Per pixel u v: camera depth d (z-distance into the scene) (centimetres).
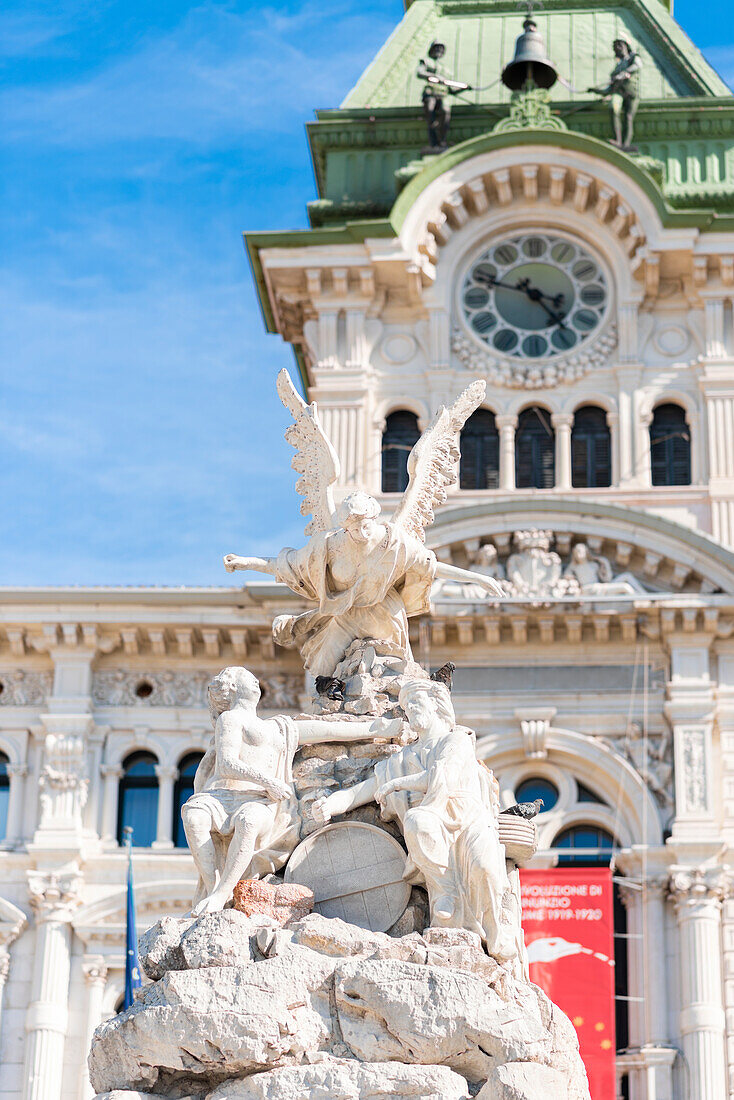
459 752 2019
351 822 2039
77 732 5544
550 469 5812
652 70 6462
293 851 2038
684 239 5831
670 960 5175
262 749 2070
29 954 5369
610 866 5225
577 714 5425
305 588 2292
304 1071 1817
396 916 1998
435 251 5944
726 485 5681
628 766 5344
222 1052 1822
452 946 1895
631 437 5766
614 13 6688
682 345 5872
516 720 5419
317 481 2367
